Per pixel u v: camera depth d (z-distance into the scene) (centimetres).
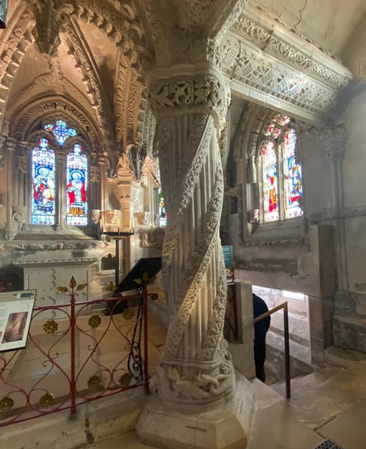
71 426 185
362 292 429
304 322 672
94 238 705
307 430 196
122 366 295
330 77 384
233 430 175
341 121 455
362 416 216
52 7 293
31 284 536
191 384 187
